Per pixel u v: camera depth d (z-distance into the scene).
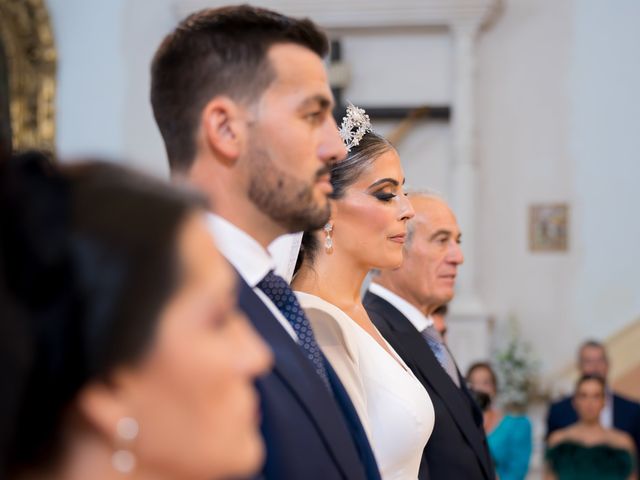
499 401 9.07
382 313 3.30
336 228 2.63
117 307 0.88
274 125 1.74
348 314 2.64
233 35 1.75
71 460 0.90
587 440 6.66
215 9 1.80
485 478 3.19
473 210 9.59
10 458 0.87
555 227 9.70
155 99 1.83
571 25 9.77
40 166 0.90
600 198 9.66
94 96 10.13
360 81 9.90
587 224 9.67
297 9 9.73
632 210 9.61
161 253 0.90
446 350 3.62
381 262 2.64
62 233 0.87
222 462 0.95
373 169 2.62
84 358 0.87
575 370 9.55
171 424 0.92
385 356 2.58
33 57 10.00
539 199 9.75
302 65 1.76
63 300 0.86
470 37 9.66
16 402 0.84
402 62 9.89
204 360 0.93
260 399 1.62
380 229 2.62
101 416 0.89
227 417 0.95
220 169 1.76
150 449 0.92
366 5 9.66
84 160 0.94
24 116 9.95
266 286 1.88
